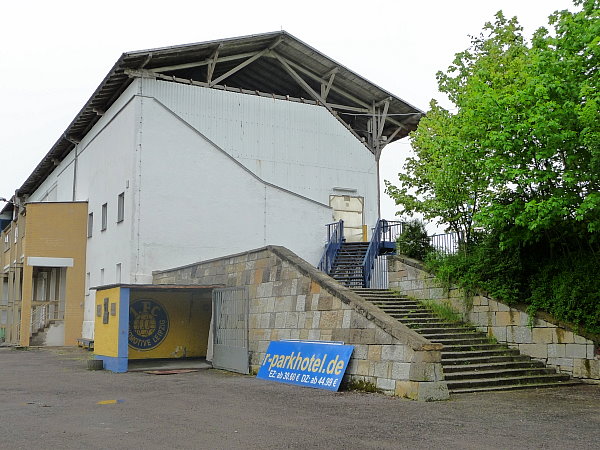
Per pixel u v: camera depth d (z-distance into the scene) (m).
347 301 13.57
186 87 26.92
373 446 7.55
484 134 15.68
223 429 8.66
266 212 26.47
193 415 9.86
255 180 26.48
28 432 8.55
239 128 28.19
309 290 14.90
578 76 14.42
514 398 11.84
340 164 30.58
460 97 20.27
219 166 25.91
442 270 18.02
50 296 35.06
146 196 24.42
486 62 20.00
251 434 8.30
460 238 19.05
